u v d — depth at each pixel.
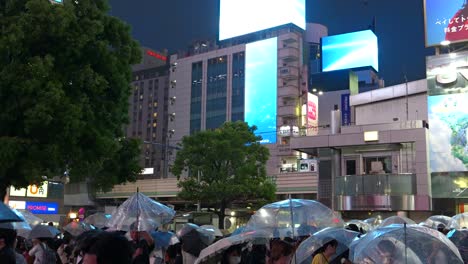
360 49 81.88
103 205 55.38
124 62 15.77
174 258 9.34
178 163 31.81
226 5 98.81
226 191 30.23
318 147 33.03
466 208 30.45
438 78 32.12
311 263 7.40
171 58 106.81
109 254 2.81
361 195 30.81
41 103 12.56
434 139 31.39
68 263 11.28
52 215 42.12
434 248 5.69
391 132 31.30
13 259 5.25
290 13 91.06
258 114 88.31
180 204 51.31
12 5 13.68
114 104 15.19
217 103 96.38
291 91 85.38
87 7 14.84
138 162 16.62
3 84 12.58
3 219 5.22
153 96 116.69
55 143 13.12
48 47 13.60
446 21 33.31
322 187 33.19
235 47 95.94
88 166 14.42
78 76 13.66
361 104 37.31
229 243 7.78
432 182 30.86
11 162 12.55
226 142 30.53
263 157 32.12
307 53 93.25
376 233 6.12
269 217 8.71
